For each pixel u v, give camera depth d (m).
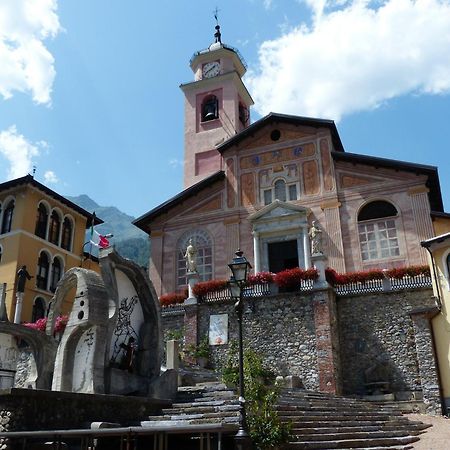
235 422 10.25
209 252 29.11
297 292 21.52
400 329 20.73
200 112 37.38
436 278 20.02
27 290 31.11
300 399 15.09
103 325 12.62
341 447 11.38
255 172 29.66
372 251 25.77
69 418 9.98
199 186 30.22
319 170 28.12
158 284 29.47
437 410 18.09
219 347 21.92
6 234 31.94
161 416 11.44
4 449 8.58
